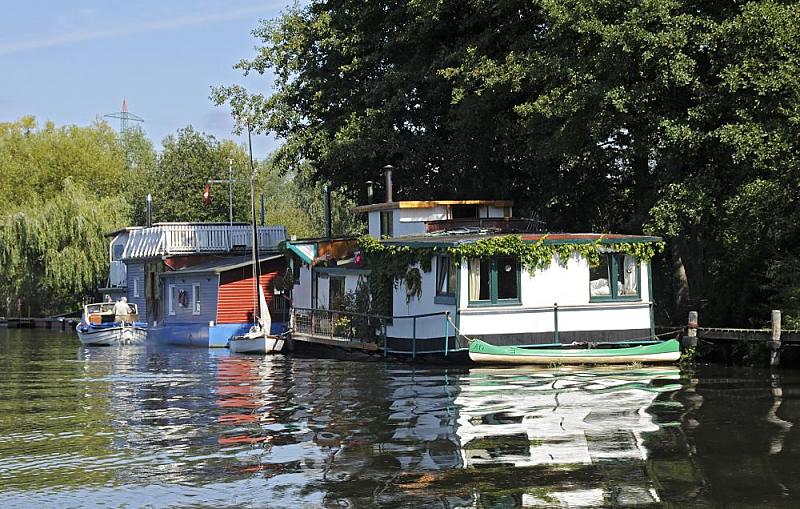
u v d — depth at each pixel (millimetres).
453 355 29734
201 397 25219
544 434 17984
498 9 37562
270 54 47406
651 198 36438
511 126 38031
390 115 43094
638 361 29391
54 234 72938
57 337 60438
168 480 15352
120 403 24594
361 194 47625
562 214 41094
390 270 33969
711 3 30781
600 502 13469
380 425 19516
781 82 27562
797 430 18016
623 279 30953
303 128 47562
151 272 57250
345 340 36438
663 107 31359
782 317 28891
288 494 14242
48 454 17672
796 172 27188
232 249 58062
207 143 80125
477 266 29797
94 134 95562
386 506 13461
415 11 41062
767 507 13125
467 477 14883
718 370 27781
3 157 87062
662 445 16859
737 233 29234
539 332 30078
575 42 32938
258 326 43469
